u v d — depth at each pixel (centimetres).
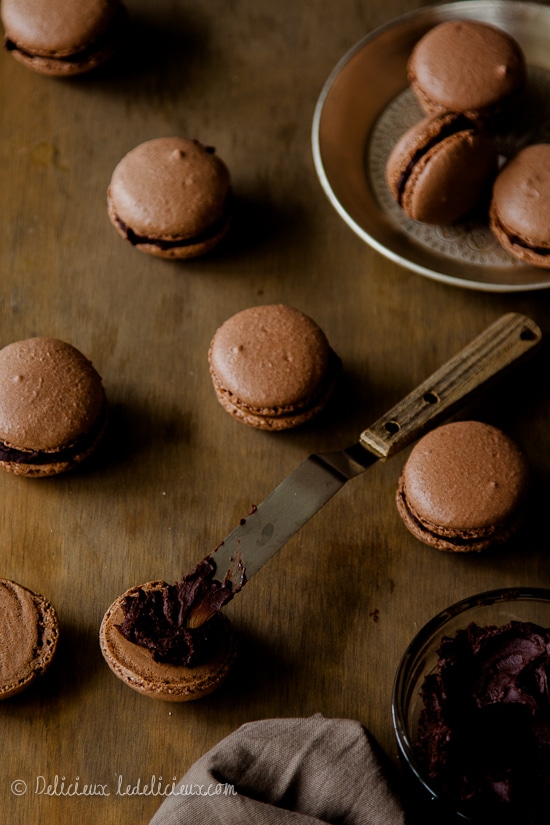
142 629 57
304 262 65
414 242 64
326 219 65
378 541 60
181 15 69
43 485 61
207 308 64
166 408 62
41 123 67
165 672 56
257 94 68
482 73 64
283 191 66
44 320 63
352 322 64
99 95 67
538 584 60
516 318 61
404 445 59
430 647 56
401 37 67
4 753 57
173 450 61
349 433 62
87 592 59
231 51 69
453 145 61
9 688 57
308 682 58
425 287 64
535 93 67
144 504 60
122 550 60
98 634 58
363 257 65
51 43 65
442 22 67
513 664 55
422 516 59
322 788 55
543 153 63
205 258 65
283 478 61
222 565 57
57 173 66
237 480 61
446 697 54
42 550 60
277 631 59
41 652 57
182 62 68
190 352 63
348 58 66
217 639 57
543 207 62
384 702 58
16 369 60
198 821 54
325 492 58
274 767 55
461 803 54
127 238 63
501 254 64
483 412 62
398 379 63
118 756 57
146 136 67
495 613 57
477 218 65
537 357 63
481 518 58
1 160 66
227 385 60
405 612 59
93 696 58
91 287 64
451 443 59
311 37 69
